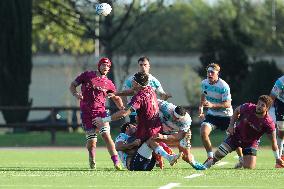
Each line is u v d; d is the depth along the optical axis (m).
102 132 44.12
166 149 43.53
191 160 43.62
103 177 38.28
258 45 177.00
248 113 44.88
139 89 42.62
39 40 182.25
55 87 178.38
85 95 45.62
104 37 121.19
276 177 38.75
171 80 177.12
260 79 112.12
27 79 115.50
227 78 123.38
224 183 35.56
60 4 125.44
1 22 114.69
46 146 85.56
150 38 152.50
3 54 114.31
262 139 89.75
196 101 158.50
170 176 38.94
